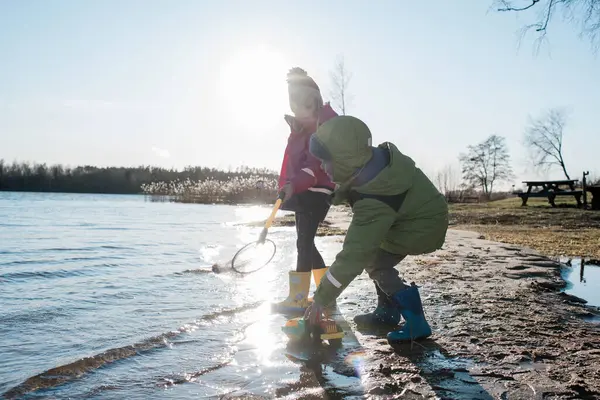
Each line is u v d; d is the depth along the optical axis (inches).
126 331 137.9
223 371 110.3
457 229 554.9
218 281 212.8
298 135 167.8
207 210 1003.9
